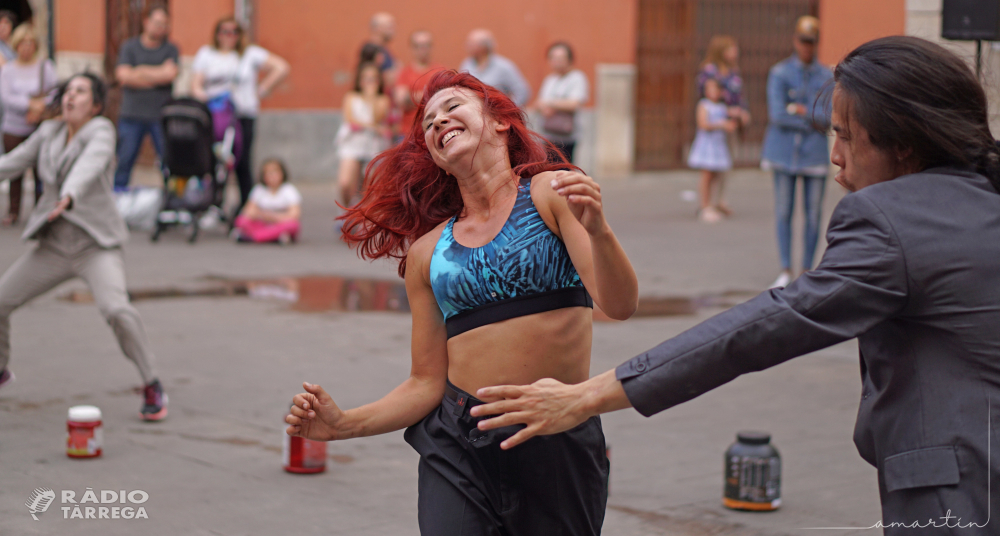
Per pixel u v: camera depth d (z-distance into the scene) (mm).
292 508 4355
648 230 13383
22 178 12508
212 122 11695
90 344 7164
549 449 2664
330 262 10875
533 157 2793
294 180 17578
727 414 5930
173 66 12742
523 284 2668
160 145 12797
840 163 2262
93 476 4656
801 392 6410
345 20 17609
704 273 10438
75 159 5457
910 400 2092
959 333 2037
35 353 6871
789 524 4254
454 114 2711
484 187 2744
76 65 18734
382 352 7184
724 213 14914
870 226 2076
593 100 19125
